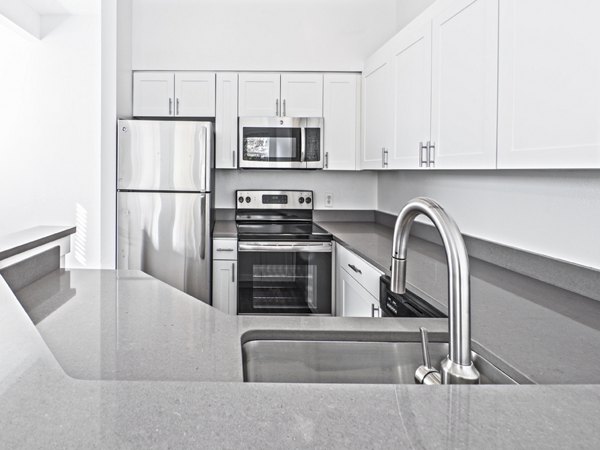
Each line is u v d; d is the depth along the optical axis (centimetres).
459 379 77
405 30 266
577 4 125
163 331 117
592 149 120
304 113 377
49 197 355
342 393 68
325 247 331
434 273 203
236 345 108
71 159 355
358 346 124
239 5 374
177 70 371
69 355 100
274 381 122
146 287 164
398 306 186
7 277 154
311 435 56
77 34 353
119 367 94
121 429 56
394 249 91
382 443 54
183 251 327
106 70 324
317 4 377
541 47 141
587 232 161
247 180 406
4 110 353
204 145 325
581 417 61
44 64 352
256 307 334
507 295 165
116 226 326
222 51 374
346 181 413
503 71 163
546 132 139
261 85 373
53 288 161
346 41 379
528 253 193
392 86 293
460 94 196
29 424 57
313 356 123
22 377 72
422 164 240
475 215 239
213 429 57
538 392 69
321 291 333
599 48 118
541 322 134
